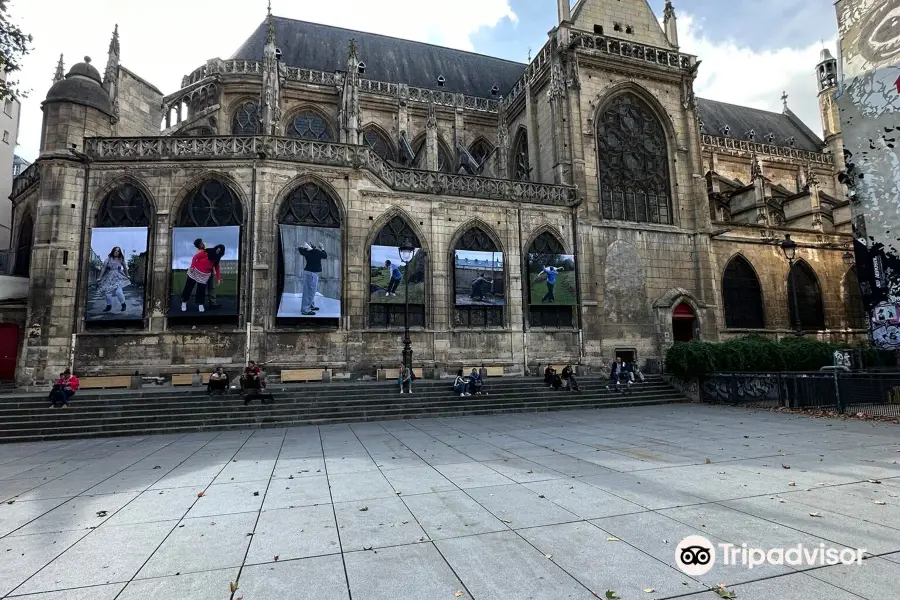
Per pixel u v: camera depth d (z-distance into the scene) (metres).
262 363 22.12
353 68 26.77
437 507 7.03
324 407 18.41
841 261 36.53
